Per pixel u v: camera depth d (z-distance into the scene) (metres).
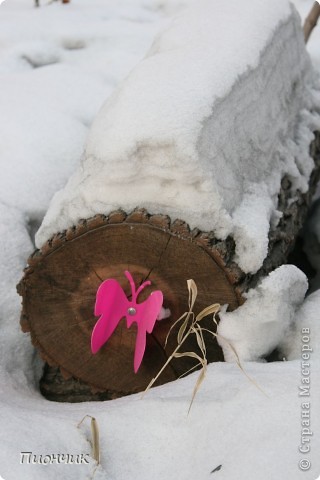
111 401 1.44
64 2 2.48
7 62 2.08
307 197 1.70
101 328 1.46
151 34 2.21
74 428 1.36
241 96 1.52
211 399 1.35
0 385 1.49
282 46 1.70
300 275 1.47
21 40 2.16
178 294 1.45
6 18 2.30
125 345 1.49
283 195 1.58
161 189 1.43
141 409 1.37
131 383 1.51
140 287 1.46
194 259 1.43
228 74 1.51
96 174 1.44
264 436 1.28
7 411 1.37
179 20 1.67
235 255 1.44
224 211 1.42
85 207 1.46
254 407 1.32
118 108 1.46
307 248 1.83
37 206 1.70
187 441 1.33
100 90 1.96
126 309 1.46
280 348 1.47
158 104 1.44
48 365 1.59
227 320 1.45
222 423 1.32
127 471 1.33
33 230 1.69
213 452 1.30
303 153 1.68
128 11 2.44
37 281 1.50
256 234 1.43
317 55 2.09
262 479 1.24
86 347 1.51
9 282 1.60
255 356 1.44
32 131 1.78
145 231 1.44
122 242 1.45
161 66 1.51
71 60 2.12
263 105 1.58
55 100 1.91
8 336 1.57
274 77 1.64
